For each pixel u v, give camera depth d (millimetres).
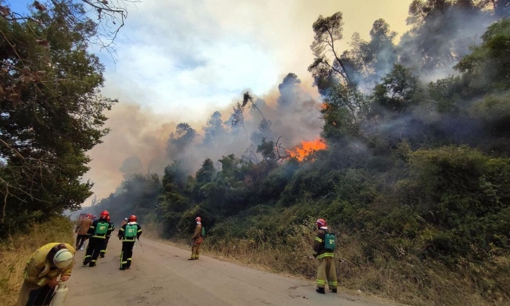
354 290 6289
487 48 10562
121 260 8211
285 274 8312
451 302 5129
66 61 7730
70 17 3627
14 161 8977
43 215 12086
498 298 4910
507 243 5816
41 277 3225
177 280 6809
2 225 9023
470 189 7406
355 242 8594
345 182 12648
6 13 3148
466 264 5953
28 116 8438
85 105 9250
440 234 6770
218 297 5367
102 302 5043
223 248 14680
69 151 11211
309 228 11109
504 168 7379
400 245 7258
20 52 3695
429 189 8047
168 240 25422
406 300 5383
